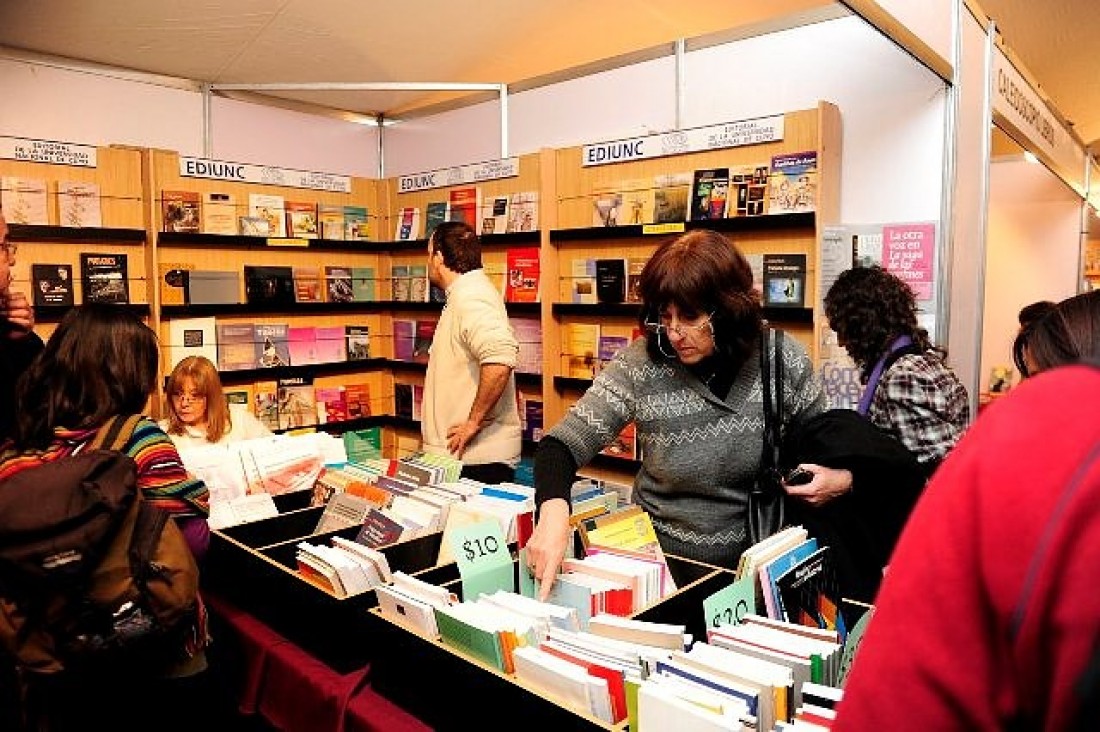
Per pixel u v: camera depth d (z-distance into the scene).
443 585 1.59
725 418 1.75
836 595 1.55
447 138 4.66
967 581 0.52
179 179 4.03
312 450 2.58
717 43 3.45
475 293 3.17
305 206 4.54
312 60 3.99
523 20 3.70
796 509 1.72
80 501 1.48
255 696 1.68
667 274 1.63
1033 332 0.82
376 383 5.01
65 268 3.67
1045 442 0.51
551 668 1.17
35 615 1.46
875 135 2.98
